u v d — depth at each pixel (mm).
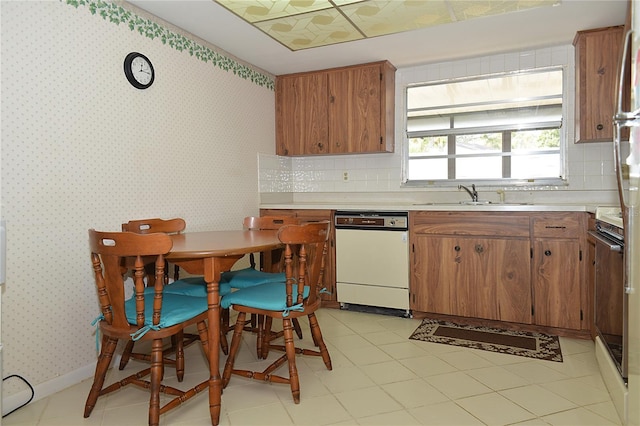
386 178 3990
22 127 1938
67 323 2166
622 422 1726
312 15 2678
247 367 2408
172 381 2225
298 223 2887
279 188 4160
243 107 3592
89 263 2275
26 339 1978
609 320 1999
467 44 3246
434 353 2568
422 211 3223
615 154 1604
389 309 3416
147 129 2633
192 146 3014
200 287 2320
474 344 2719
